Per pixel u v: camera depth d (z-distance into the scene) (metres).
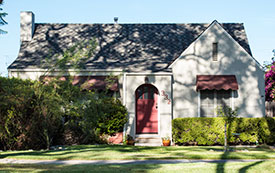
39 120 16.48
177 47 23.94
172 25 26.22
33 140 16.81
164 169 10.47
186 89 21.58
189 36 25.03
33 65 21.91
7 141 16.39
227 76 21.61
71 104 16.38
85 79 21.31
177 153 14.56
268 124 19.83
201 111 21.48
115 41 24.53
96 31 25.55
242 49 21.84
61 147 17.31
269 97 26.28
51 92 15.80
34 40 24.58
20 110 16.23
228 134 19.48
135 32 25.44
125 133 20.77
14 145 16.56
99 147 16.50
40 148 17.09
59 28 25.86
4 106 15.84
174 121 20.12
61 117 17.20
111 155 13.66
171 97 21.48
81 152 14.52
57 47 23.80
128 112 21.05
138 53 23.38
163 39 24.70
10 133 16.27
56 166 11.22
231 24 26.08
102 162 12.34
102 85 20.58
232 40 21.86
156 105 21.95
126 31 25.55
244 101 21.62
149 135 21.41
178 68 21.69
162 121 21.02
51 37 24.88
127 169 10.49
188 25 26.23
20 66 21.78
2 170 10.12
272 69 25.42
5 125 15.89
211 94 21.59
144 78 21.30
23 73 21.75
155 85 21.30
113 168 10.72
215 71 21.72
